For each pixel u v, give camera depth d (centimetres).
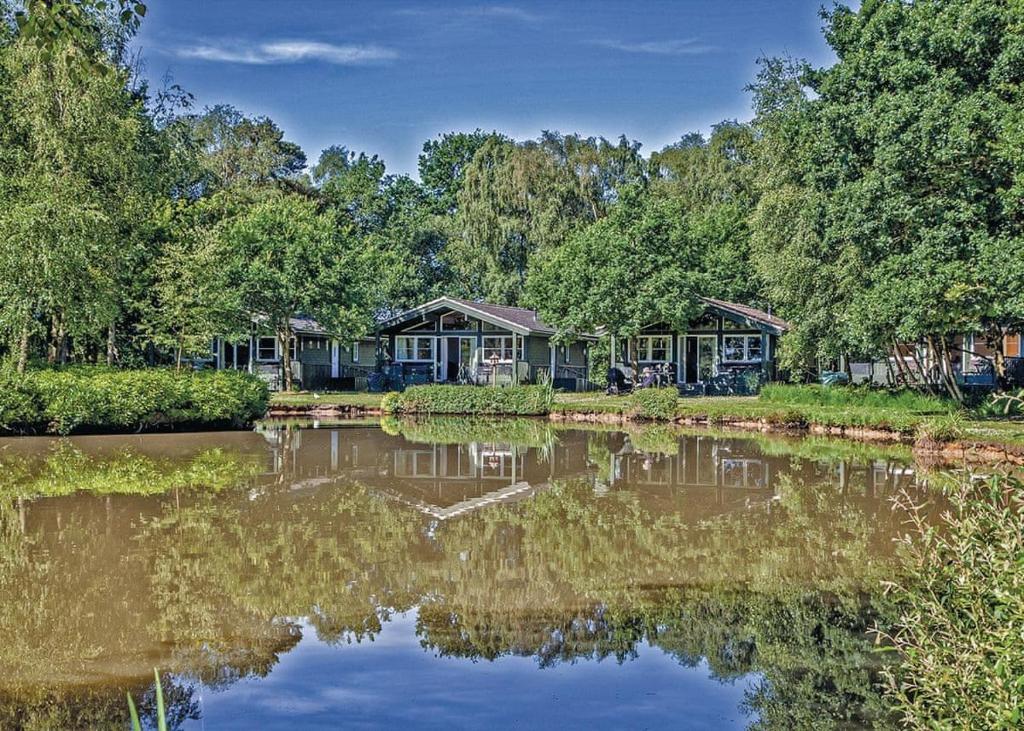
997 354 2284
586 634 616
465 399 2847
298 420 2627
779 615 654
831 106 1928
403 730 461
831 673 539
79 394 1853
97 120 2072
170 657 565
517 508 1105
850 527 976
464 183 4550
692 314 3017
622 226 3145
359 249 3531
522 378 3400
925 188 1712
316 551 851
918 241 1742
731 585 737
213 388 2089
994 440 1566
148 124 2611
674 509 1102
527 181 4322
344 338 3238
